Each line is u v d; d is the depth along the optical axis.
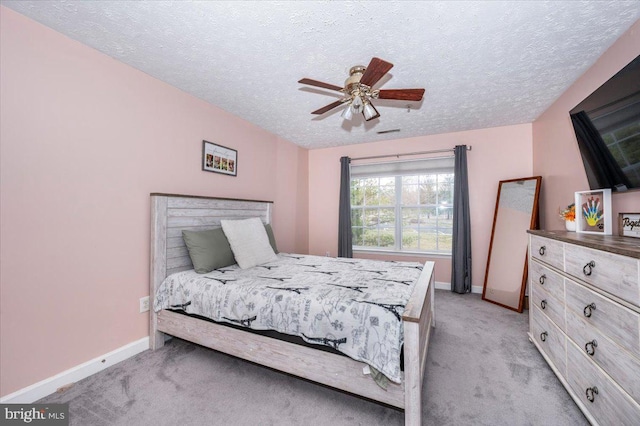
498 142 3.54
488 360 1.94
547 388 1.62
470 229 3.66
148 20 1.54
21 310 1.50
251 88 2.41
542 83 2.34
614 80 1.48
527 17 1.53
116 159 1.95
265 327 1.64
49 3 1.41
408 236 4.19
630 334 1.04
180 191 2.43
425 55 1.90
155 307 2.09
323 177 4.66
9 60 1.46
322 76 2.20
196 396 1.57
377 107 2.87
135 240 2.06
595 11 1.49
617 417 1.11
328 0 1.39
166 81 2.28
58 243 1.64
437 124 3.43
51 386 1.59
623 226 1.65
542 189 3.09
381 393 1.32
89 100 1.80
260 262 2.54
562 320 1.60
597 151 1.76
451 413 1.43
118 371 1.81
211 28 1.61
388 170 4.20
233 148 3.06
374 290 1.68
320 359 1.49
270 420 1.39
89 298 1.79
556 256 1.69
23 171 1.51
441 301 3.29
